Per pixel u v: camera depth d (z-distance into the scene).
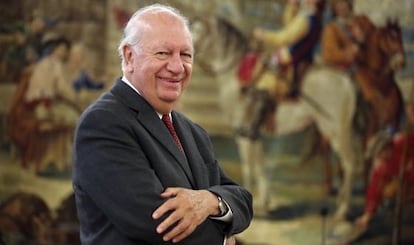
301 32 10.24
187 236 3.42
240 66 10.34
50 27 10.76
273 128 10.31
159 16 3.63
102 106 3.57
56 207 10.76
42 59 10.79
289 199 10.27
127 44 3.66
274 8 10.29
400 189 10.14
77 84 10.70
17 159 10.88
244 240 10.34
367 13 10.17
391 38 10.13
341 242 10.19
